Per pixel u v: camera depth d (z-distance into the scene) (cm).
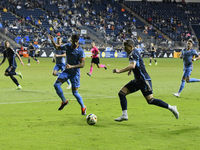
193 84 3444
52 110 1911
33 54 6688
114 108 2000
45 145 1184
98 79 3897
